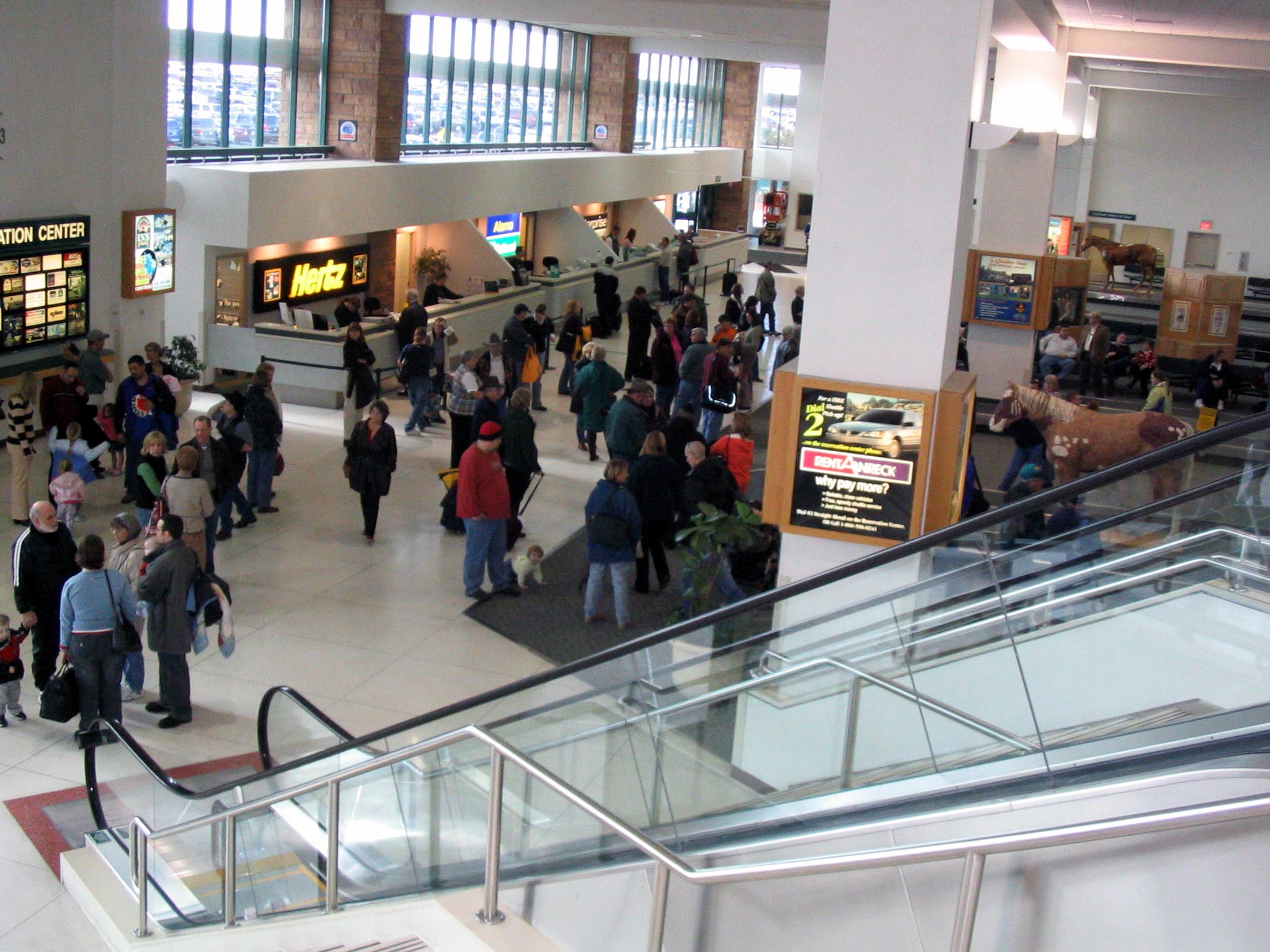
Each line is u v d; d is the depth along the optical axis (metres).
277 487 12.84
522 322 16.53
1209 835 2.49
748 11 19.17
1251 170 31.88
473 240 22.86
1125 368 20.92
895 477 7.38
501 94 26.28
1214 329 22.41
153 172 15.72
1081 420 10.05
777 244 40.44
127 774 6.51
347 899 5.22
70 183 14.44
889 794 3.73
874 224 7.22
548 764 5.02
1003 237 18.28
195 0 17.52
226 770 7.34
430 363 15.41
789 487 7.59
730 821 4.19
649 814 5.04
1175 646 3.83
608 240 30.78
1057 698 4.04
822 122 7.17
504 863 4.50
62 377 11.89
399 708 8.29
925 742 4.31
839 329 7.40
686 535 8.62
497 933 3.88
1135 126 32.75
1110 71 24.09
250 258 17.66
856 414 7.37
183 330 17.08
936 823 3.21
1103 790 2.86
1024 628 4.23
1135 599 3.98
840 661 4.72
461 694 8.55
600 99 30.12
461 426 13.15
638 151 32.53
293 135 19.92
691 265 29.22
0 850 6.61
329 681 8.65
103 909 6.01
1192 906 2.52
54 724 7.96
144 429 11.98
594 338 23.66
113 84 14.82
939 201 7.10
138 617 7.90
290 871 5.64
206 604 7.83
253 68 18.84
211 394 16.69
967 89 6.95
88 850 6.54
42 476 12.64
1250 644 3.67
